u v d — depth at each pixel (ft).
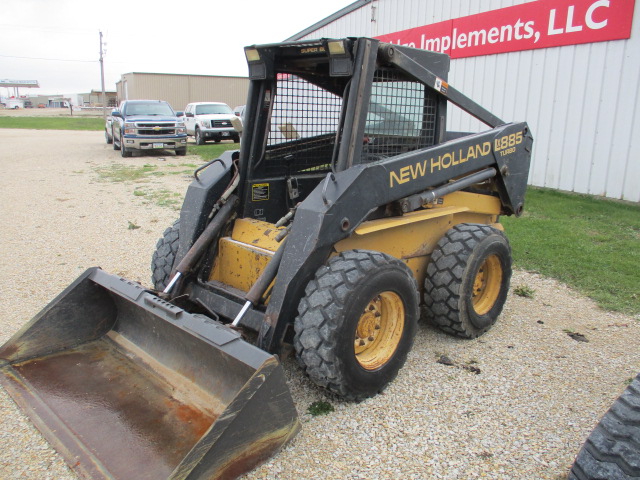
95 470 8.74
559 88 32.76
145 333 11.97
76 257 20.95
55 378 11.14
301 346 10.39
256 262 12.12
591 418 10.78
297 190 14.29
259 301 11.44
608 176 30.91
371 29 47.44
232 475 8.46
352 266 10.48
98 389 10.76
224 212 13.20
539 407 11.16
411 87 13.14
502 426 10.48
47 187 36.76
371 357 11.34
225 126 73.05
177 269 12.53
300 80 13.74
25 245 22.52
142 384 10.87
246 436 8.46
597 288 18.19
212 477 8.15
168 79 114.93
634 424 7.19
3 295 16.81
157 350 11.59
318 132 14.47
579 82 31.63
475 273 13.60
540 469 9.27
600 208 28.94
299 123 14.07
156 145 56.49
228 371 9.91
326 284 10.34
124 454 9.02
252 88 13.07
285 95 13.58
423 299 14.30
